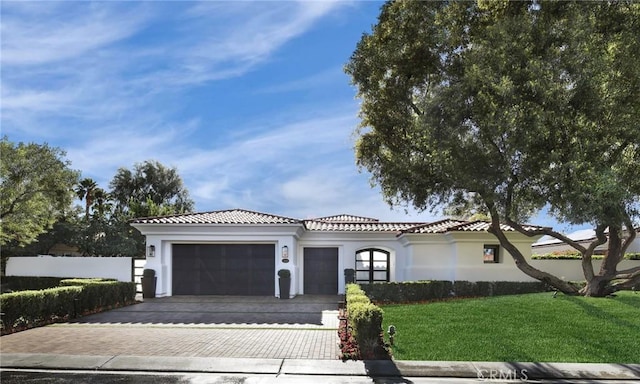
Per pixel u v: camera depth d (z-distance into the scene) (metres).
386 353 9.62
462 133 13.41
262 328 12.96
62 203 29.12
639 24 13.77
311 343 11.02
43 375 8.69
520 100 12.51
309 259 23.17
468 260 20.61
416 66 16.06
